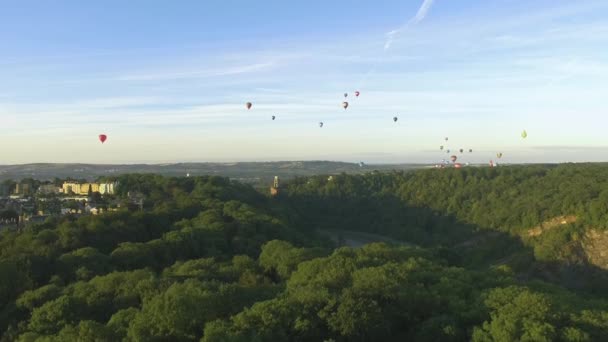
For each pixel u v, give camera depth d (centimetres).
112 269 6100
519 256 10756
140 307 4306
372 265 5262
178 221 9100
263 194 17212
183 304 3512
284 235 9019
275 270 6200
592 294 8506
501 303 3884
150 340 3294
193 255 7112
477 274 5284
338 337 3409
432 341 3509
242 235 8344
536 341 3238
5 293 5069
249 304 3997
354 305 3541
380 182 19400
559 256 9950
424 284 4662
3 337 4000
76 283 5219
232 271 5822
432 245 13488
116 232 7744
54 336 3494
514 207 12912
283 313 3472
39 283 5725
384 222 16025
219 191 12600
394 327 3744
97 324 3459
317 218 17150
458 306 3959
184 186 13862
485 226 12988
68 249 6844
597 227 10125
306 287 4112
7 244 7056
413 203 16525
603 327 3525
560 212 11325
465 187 16050
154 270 6306
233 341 2994
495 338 3325
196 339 3425
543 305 3625
